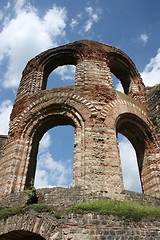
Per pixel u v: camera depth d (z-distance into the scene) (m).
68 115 14.39
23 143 13.91
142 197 11.81
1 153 15.15
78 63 17.59
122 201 10.54
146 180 14.59
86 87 15.46
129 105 15.90
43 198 10.98
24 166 13.11
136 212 9.54
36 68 18.41
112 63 19.59
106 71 17.08
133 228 9.04
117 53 19.30
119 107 15.08
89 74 16.44
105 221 9.04
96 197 10.85
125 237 8.74
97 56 17.91
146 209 9.95
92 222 8.95
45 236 8.97
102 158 12.35
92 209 9.36
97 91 15.34
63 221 9.06
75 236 8.58
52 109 14.87
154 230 9.20
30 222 9.62
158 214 9.78
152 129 15.87
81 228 8.79
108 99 15.09
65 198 10.84
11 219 10.10
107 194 11.20
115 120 14.24
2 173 13.03
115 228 8.91
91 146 12.61
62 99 14.86
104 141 13.01
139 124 15.95
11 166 12.81
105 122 13.80
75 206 9.61
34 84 17.34
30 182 12.37
